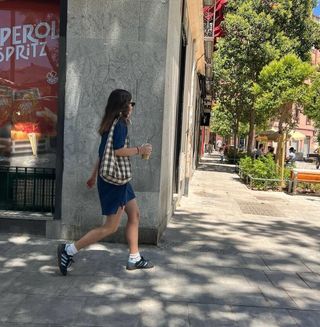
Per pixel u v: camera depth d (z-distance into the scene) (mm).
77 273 5047
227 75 22703
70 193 6289
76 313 4039
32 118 6770
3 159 6824
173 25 6770
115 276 5016
